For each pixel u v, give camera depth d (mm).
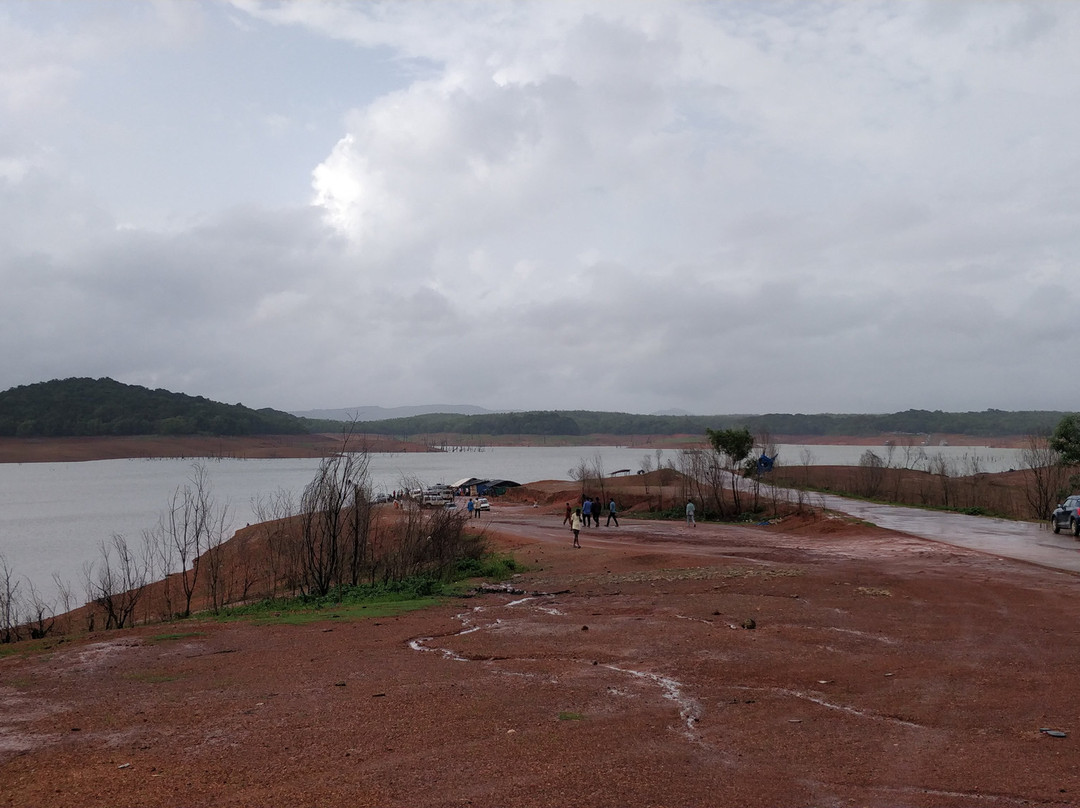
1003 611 15602
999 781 6602
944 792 6371
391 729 8008
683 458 59969
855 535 34625
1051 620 14594
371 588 20984
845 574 21344
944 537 31875
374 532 29688
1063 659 11320
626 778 6629
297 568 26344
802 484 67688
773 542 34500
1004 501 46625
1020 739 7746
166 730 8141
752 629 13773
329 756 7227
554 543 35875
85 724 8438
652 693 9492
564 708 8805
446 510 31766
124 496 108312
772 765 6992
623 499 61469
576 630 13938
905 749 7445
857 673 10531
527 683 9992
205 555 35625
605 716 8492
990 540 30703
